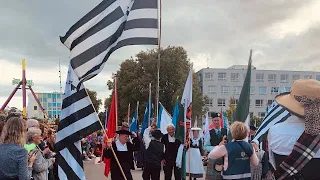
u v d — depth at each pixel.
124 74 44.12
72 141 5.24
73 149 5.23
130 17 7.19
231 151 4.32
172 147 10.57
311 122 2.84
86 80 5.57
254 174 5.45
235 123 4.53
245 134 4.43
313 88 2.94
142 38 7.25
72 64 5.53
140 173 14.15
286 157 2.93
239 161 4.32
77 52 5.62
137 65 43.44
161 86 42.81
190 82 9.20
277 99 3.35
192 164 10.54
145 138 14.05
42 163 5.36
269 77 83.81
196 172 10.54
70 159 5.20
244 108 5.07
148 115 17.78
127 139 7.95
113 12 5.94
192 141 10.71
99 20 5.80
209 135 9.25
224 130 9.27
